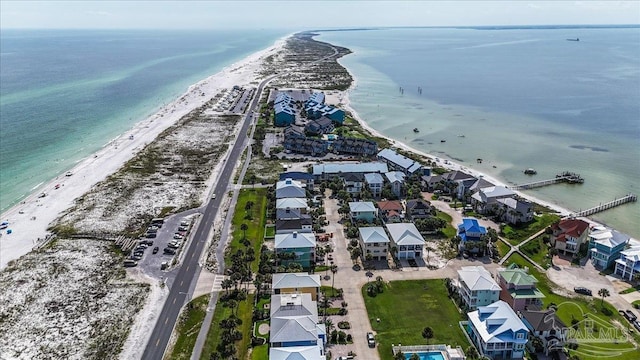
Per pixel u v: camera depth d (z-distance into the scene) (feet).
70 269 342.23
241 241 379.55
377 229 366.02
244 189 488.85
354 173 499.10
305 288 296.92
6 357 256.32
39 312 294.46
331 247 373.40
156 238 387.75
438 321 285.43
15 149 631.56
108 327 280.31
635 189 492.95
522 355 254.06
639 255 329.31
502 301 280.51
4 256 361.51
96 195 474.49
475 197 440.86
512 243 377.09
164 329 277.85
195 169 550.77
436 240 385.29
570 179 513.45
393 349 258.78
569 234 358.64
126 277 331.77
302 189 447.83
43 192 484.74
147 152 609.01
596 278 330.95
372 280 328.29
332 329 276.21
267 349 258.98
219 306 297.74
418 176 507.30
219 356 252.42
